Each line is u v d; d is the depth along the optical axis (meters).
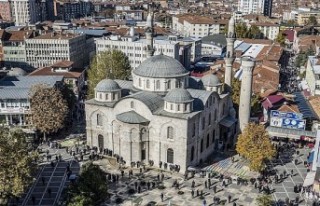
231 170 96.56
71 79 153.25
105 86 103.50
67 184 88.44
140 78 106.38
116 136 101.81
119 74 139.62
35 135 111.38
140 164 98.06
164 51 186.62
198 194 84.50
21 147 75.25
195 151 97.94
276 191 86.25
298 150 108.19
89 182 71.38
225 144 111.75
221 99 109.50
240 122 109.88
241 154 95.00
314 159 89.69
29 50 189.00
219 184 89.38
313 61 160.75
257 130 91.88
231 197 83.62
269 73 161.25
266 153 89.81
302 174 94.50
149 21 132.50
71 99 126.44
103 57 142.12
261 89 142.12
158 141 96.38
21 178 72.00
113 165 98.31
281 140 113.94
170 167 95.81
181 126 92.19
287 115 111.44
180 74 105.00
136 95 98.69
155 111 96.00
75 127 124.44
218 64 180.75
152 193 85.00
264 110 125.50
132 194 84.44
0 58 195.25
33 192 85.31
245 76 106.44
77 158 101.62
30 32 195.25
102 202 78.12
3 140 73.31
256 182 90.00
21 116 117.94
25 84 126.38
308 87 158.12
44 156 102.38
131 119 95.56
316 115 116.81
